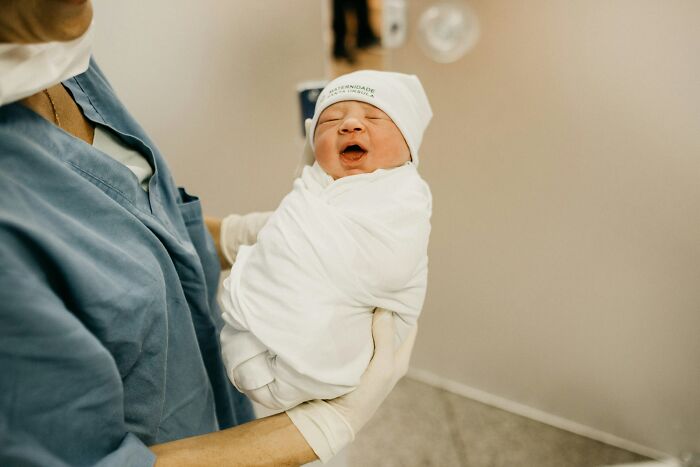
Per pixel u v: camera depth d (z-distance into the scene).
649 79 1.07
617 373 1.37
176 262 0.58
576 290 1.34
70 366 0.37
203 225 0.70
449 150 1.38
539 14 1.13
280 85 1.26
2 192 0.37
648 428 1.38
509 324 1.49
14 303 0.34
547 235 1.33
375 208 0.54
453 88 1.30
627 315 1.30
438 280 1.56
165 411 0.54
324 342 0.47
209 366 0.67
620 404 1.40
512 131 1.27
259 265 0.51
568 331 1.40
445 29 1.22
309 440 0.48
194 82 1.15
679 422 1.33
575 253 1.31
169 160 1.18
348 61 1.04
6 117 0.42
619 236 1.23
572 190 1.25
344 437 0.50
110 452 0.42
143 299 0.46
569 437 1.47
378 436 1.48
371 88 0.61
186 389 0.57
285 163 1.35
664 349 1.28
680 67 1.03
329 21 1.02
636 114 1.11
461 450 1.44
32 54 0.41
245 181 1.31
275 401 0.48
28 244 0.37
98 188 0.48
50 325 0.36
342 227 0.50
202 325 0.64
